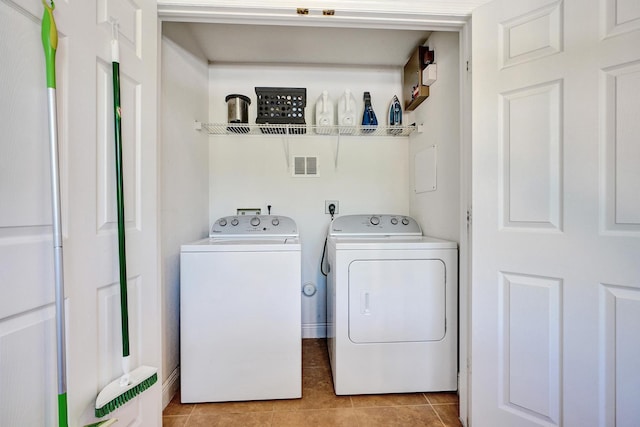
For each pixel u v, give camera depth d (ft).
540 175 3.66
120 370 3.10
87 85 2.70
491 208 4.02
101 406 2.70
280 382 5.01
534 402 3.74
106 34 2.95
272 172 7.54
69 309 2.48
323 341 7.45
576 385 3.46
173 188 5.28
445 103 5.73
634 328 3.15
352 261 5.13
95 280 2.78
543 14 3.63
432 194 6.34
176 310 5.35
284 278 4.99
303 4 4.14
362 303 5.14
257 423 4.54
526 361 3.79
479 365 4.13
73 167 2.54
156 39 3.91
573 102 3.43
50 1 2.30
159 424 3.88
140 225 3.53
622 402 3.22
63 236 2.43
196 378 4.90
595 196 3.32
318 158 7.61
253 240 5.95
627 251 3.16
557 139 3.54
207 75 7.25
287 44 6.62
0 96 1.96
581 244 3.40
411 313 5.18
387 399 5.11
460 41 4.58
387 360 5.15
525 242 3.76
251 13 4.20
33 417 2.16
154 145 3.81
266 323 4.98
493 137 4.00
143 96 3.60
